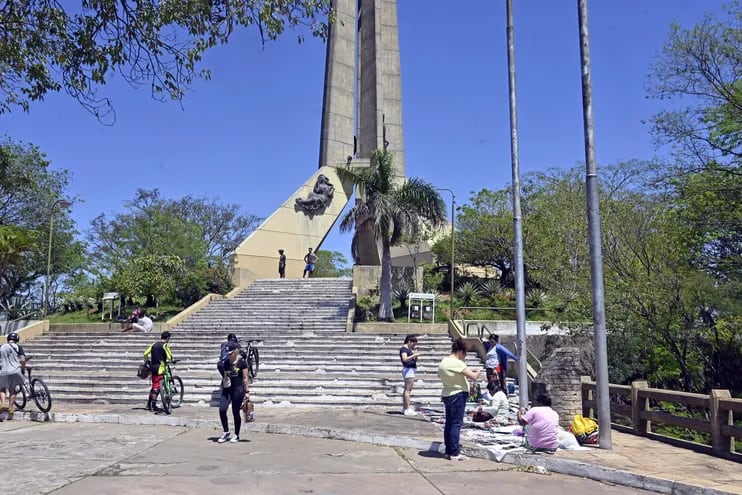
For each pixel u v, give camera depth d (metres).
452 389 8.41
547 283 22.94
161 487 6.54
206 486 6.62
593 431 9.09
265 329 23.08
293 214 37.09
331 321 24.17
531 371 14.75
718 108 17.61
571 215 23.67
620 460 7.88
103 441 9.73
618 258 18.52
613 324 17.39
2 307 34.09
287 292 29.33
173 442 9.63
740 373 17.59
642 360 18.38
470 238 34.84
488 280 34.12
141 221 46.03
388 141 40.66
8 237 27.34
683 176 18.50
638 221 19.22
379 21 40.81
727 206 17.39
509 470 7.82
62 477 7.01
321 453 8.79
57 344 21.61
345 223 24.55
